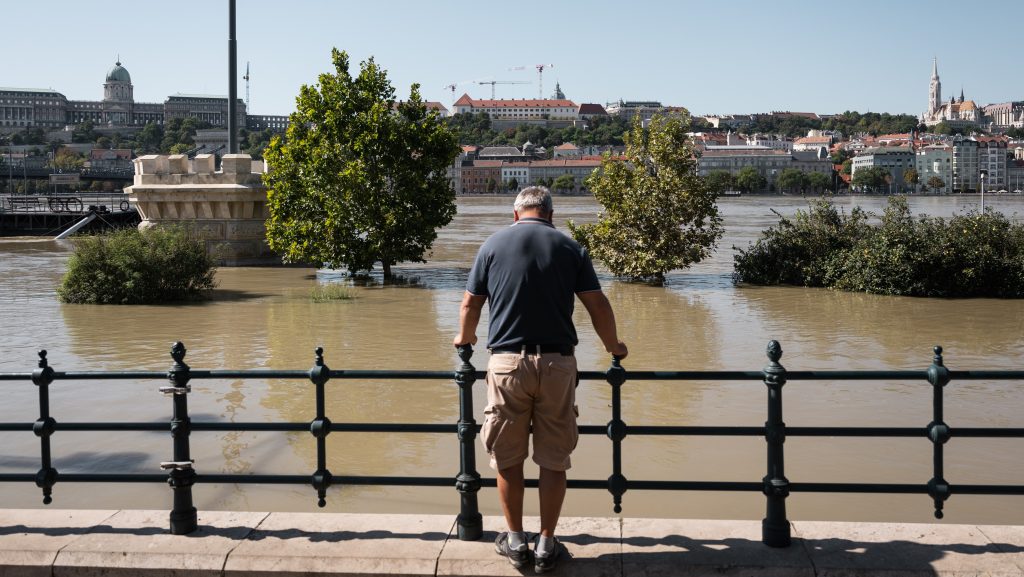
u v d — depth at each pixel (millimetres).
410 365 16906
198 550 5949
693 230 32719
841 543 6008
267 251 39875
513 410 5766
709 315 24250
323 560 5801
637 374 6027
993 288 28641
